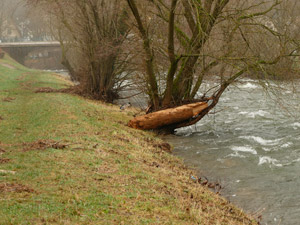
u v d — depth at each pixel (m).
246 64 17.58
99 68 29.84
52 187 8.32
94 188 8.61
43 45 91.81
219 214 9.03
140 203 8.18
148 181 10.06
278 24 19.00
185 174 12.59
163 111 19.02
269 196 11.24
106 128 16.98
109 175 9.89
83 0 26.98
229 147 16.98
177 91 19.94
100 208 7.50
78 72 35.38
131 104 28.70
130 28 23.77
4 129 14.97
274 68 18.08
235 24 18.11
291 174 13.17
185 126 19.98
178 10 20.09
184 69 19.69
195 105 18.98
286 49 17.81
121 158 12.13
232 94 34.44
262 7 19.30
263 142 17.78
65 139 13.33
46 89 30.78
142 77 23.02
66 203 7.49
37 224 6.41
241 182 12.43
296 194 11.34
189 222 7.84
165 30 21.11
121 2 25.36
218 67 20.22
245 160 14.95
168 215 7.89
